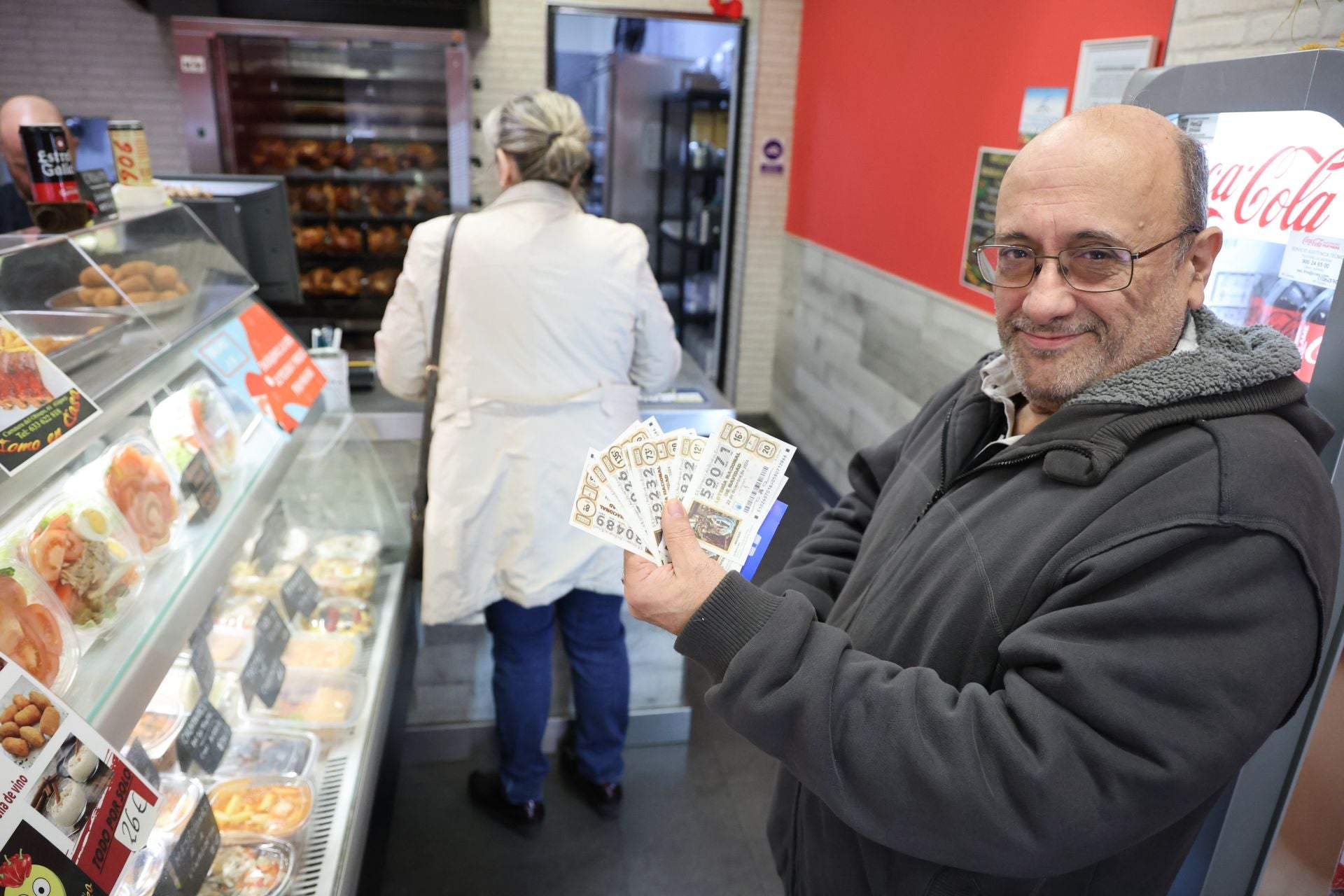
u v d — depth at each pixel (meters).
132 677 1.11
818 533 1.45
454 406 1.89
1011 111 2.85
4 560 1.03
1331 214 1.13
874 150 3.91
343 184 3.89
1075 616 0.82
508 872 2.13
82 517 1.18
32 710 0.87
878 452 1.43
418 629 2.39
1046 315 0.92
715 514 1.02
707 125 5.26
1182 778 0.78
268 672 1.73
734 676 0.90
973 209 3.07
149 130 4.46
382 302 3.98
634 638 2.49
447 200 3.97
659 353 2.05
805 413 4.89
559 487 1.91
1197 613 0.78
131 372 1.40
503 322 1.85
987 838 0.82
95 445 1.31
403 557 2.26
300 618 1.92
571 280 1.85
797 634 0.91
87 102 4.39
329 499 2.20
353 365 2.58
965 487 1.04
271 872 1.37
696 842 2.25
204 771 1.48
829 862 1.12
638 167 5.67
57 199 1.48
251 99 3.73
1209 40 2.03
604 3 4.67
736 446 1.04
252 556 1.88
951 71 3.22
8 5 4.19
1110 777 0.78
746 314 5.36
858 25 4.06
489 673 2.46
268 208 2.53
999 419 1.14
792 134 5.03
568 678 2.50
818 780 0.89
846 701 0.88
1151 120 0.91
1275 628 0.78
